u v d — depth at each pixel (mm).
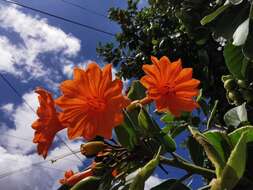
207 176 205
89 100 190
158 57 638
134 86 245
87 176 210
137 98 243
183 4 396
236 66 277
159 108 211
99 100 190
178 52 598
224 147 199
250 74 278
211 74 453
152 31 670
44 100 203
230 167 170
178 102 210
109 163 207
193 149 237
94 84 191
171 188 205
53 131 201
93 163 210
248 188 189
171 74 211
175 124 287
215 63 458
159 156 193
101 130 187
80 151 212
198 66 483
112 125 187
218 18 263
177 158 209
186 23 384
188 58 592
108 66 191
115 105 188
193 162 235
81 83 191
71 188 203
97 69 191
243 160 171
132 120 216
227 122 269
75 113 190
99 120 188
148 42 682
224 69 453
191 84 210
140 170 188
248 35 241
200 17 379
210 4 384
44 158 201
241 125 263
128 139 208
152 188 208
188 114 284
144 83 215
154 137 208
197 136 186
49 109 202
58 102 191
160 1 587
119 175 206
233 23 256
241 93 294
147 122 209
